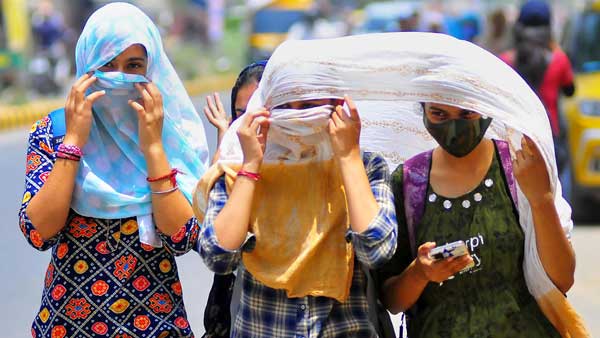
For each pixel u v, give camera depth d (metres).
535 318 6.93
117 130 7.43
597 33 20.78
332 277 6.70
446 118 6.75
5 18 46.03
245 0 89.12
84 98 7.20
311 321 6.69
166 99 7.61
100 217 7.31
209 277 15.98
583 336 6.88
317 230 6.71
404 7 63.09
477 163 6.93
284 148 6.80
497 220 6.86
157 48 7.52
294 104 6.66
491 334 6.83
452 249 6.46
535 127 6.68
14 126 39.97
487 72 6.67
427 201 6.96
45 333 7.36
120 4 7.48
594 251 17.59
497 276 6.88
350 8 99.62
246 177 6.62
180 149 7.63
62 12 65.31
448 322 6.90
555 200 6.84
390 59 6.63
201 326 13.18
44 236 7.20
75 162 7.15
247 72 8.56
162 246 7.42
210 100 9.02
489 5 51.75
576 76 20.30
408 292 6.89
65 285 7.32
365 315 6.84
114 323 7.29
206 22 77.31
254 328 6.81
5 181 25.81
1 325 13.75
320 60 6.59
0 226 20.12
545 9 17.41
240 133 6.66
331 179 6.82
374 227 6.48
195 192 7.07
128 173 7.42
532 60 17.19
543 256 6.75
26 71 47.66
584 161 19.47
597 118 19.33
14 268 16.86
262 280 6.70
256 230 6.75
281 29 59.56
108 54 7.29
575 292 14.88
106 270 7.32
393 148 7.53
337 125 6.59
